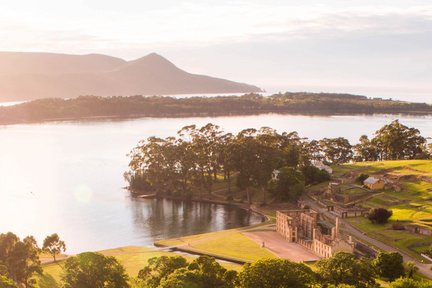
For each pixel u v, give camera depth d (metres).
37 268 170.50
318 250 196.62
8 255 166.75
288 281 125.50
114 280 144.38
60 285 149.75
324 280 137.50
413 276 165.50
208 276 127.88
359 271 139.25
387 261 164.12
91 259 145.88
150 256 197.88
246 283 127.06
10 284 128.12
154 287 136.25
